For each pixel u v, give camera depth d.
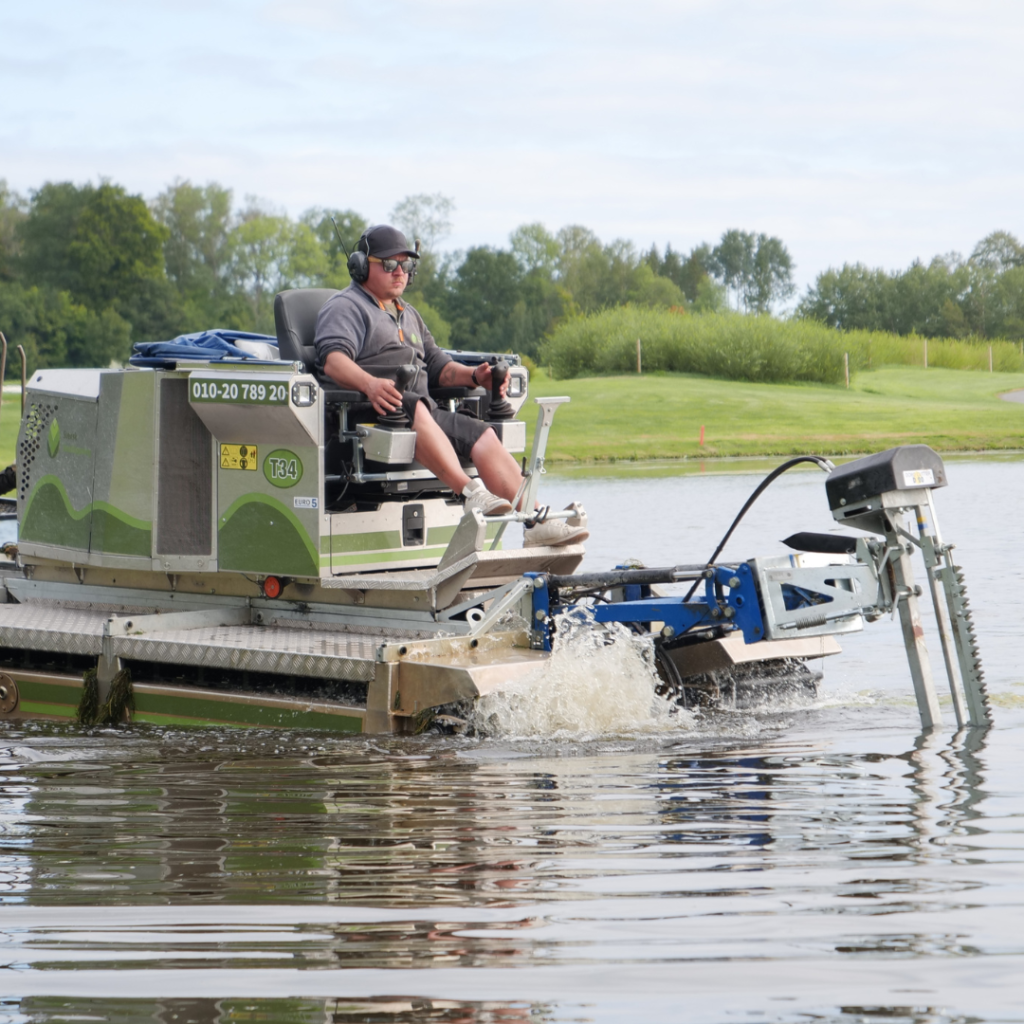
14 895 6.85
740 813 8.30
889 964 5.58
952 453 61.59
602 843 7.66
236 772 10.07
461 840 7.82
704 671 12.33
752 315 113.75
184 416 13.45
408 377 12.66
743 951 5.77
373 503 13.34
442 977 5.56
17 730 12.34
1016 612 17.17
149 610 14.41
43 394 14.58
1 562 15.62
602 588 12.26
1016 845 7.34
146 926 6.30
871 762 9.78
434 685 11.22
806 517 30.33
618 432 72.06
